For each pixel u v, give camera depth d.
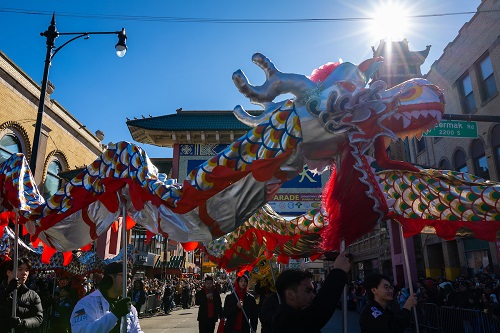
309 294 2.46
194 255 53.53
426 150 19.59
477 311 9.23
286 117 3.05
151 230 3.62
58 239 4.05
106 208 3.81
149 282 25.55
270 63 3.06
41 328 8.09
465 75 16.58
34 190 4.52
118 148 3.81
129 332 3.51
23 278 4.62
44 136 21.03
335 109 2.96
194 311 24.73
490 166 14.56
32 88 20.05
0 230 4.77
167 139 17.05
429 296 12.66
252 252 5.99
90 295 3.24
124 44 10.35
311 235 4.79
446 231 3.60
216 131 16.45
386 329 3.48
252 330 7.10
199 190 3.11
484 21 15.00
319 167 3.41
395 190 3.65
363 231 2.98
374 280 3.76
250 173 3.08
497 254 13.57
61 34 10.30
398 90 3.13
